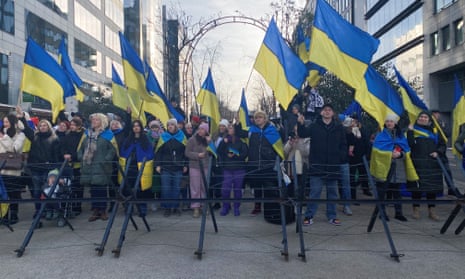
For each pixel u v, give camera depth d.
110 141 7.24
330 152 6.55
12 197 7.03
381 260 4.96
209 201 5.40
